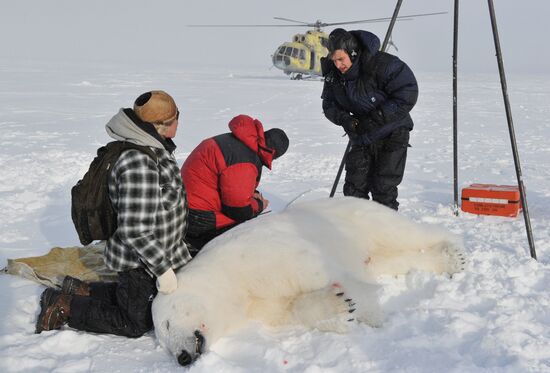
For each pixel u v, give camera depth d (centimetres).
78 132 1248
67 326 319
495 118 1727
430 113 1858
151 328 311
